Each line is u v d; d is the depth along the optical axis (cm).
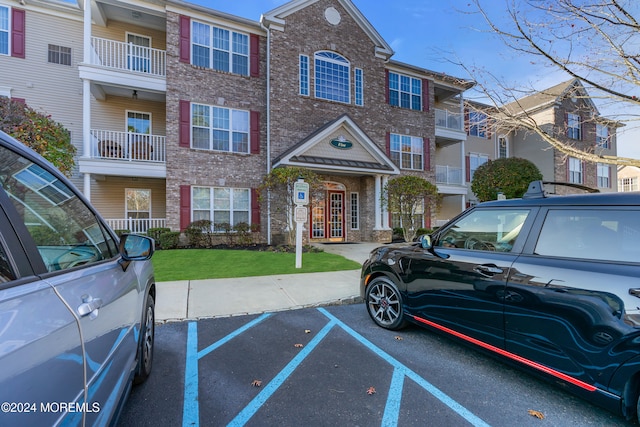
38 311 123
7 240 131
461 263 326
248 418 243
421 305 372
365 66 1548
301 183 832
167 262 876
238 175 1312
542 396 274
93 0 1137
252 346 374
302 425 235
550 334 248
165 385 288
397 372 314
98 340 162
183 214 1212
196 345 376
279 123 1342
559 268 251
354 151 1425
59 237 175
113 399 176
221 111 1302
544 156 2073
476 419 243
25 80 1202
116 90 1228
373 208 1513
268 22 1333
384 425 236
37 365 112
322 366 326
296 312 501
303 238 1263
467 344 318
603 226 244
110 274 211
